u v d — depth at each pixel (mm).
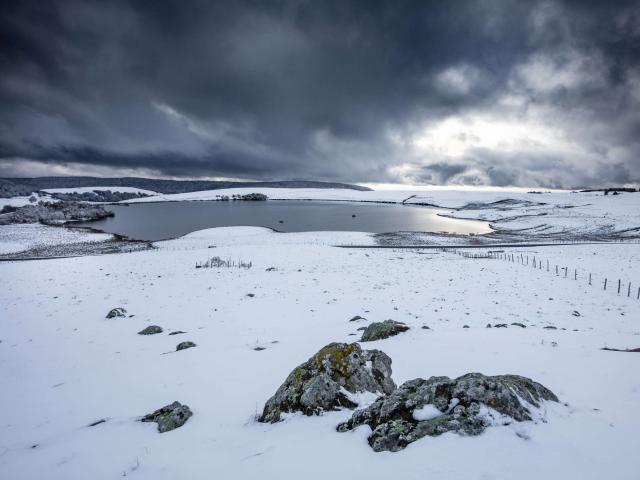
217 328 17609
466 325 16344
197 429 6676
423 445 4590
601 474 3832
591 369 8297
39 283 30250
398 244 61125
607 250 48531
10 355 15078
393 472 4133
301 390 7035
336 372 7320
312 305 21984
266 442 5629
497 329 13797
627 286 27453
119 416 8219
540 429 4781
